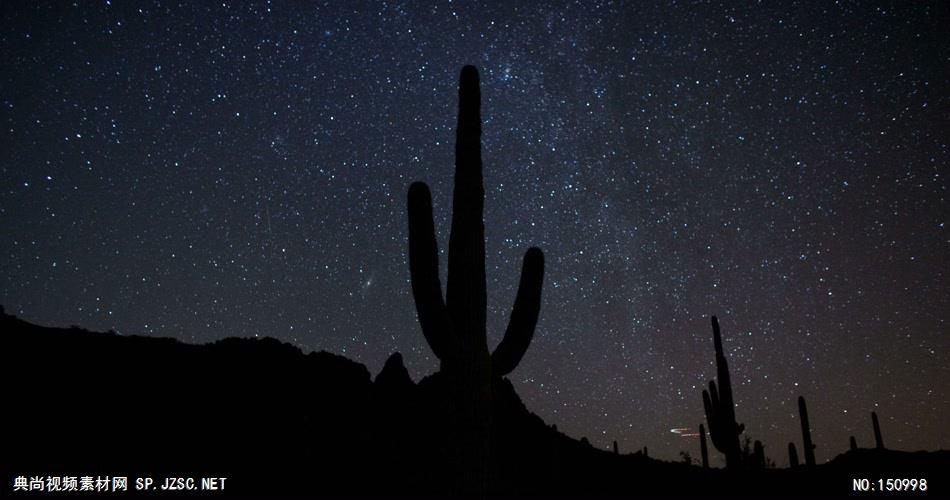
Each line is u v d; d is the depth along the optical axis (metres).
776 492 13.18
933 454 18.47
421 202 4.42
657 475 17.00
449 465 4.18
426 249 4.37
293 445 11.61
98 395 11.34
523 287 5.00
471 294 4.58
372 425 13.72
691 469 19.28
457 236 4.78
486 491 4.20
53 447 9.41
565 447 18.70
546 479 15.01
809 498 12.86
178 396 12.18
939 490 13.86
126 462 9.59
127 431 10.52
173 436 10.77
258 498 9.30
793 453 17.17
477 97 5.18
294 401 13.41
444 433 4.28
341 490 10.35
